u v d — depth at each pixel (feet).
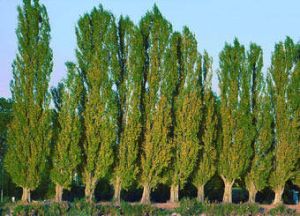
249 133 230.48
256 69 235.81
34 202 185.57
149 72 224.33
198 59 228.84
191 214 183.73
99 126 214.48
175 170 221.87
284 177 230.89
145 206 179.32
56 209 168.14
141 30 226.79
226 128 230.27
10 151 205.77
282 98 234.58
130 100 219.82
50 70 210.79
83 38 219.20
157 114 221.87
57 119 216.13
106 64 217.36
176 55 226.58
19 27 210.79
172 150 223.71
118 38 224.33
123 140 217.77
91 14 220.64
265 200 247.29
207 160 227.61
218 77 235.61
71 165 209.67
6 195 230.27
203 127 230.89
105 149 213.05
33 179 204.74
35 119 207.31
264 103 233.55
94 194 226.17
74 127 210.79
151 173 218.59
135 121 218.79
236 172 228.02
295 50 237.25
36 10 211.61
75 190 230.07
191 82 227.20
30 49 210.38
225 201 228.02
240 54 234.99
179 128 224.74
